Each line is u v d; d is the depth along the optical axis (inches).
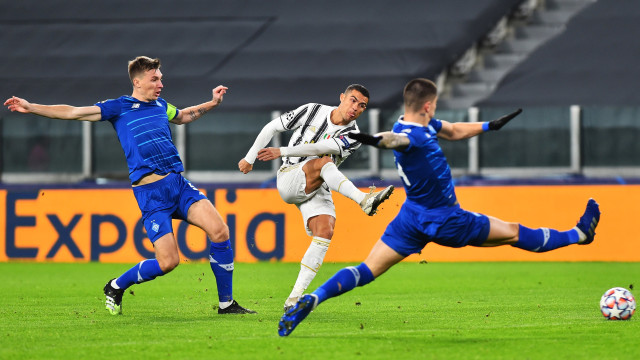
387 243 700.0
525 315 866.1
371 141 652.1
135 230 1657.2
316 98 1993.1
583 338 700.7
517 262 1646.2
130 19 2239.2
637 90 1957.4
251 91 2016.5
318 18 2199.8
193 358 616.4
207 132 1891.0
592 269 1477.6
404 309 927.7
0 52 2160.4
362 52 2092.8
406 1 2217.0
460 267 1555.1
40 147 1927.9
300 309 665.6
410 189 695.1
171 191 844.6
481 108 1833.2
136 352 641.6
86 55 2143.2
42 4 2276.1
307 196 883.4
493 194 1627.7
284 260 1625.2
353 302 1005.2
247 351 642.2
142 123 842.2
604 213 1609.3
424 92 685.3
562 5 2252.7
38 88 2063.2
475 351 639.1
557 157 1807.3
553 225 1611.7
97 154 1889.8
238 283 1270.9
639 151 1795.0
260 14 2233.0
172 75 2076.8
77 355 631.2
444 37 2111.2
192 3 2268.7
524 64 2075.5
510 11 2237.9
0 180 1930.4
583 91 1969.7
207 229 851.4
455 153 1811.0
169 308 941.8
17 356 628.7
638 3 2220.7
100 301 1037.8
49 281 1326.3
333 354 627.5
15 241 1699.1
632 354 628.1
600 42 2114.9
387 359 608.1
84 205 1676.9
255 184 1641.2
